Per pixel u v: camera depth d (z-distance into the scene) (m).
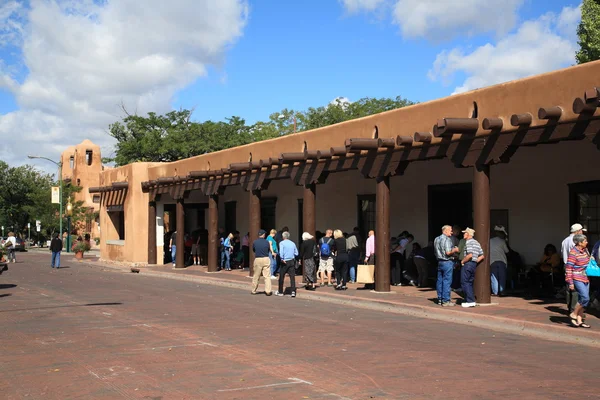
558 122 12.02
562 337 10.42
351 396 6.71
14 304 15.41
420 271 18.12
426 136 14.84
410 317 13.15
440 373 7.78
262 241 17.81
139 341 10.12
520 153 17.41
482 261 13.66
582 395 6.72
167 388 7.13
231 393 6.89
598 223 15.57
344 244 17.72
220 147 54.84
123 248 32.94
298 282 20.56
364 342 9.98
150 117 57.34
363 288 17.98
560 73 11.98
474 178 13.88
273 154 21.94
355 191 22.88
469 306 13.29
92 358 8.84
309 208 19.77
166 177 28.38
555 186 16.53
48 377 7.77
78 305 15.12
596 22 26.59
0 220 74.94
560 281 15.61
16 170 74.62
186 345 9.73
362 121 17.59
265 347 9.54
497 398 6.61
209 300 16.23
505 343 9.98
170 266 29.95
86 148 72.12
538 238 16.95
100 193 37.28
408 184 20.78
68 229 54.41
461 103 14.29
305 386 7.16
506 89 13.11
